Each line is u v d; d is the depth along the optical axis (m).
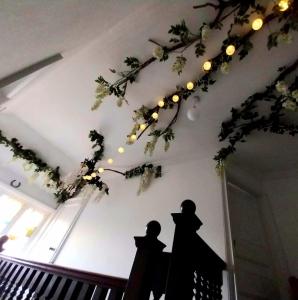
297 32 1.65
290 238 2.18
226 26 1.79
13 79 1.83
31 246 3.99
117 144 3.37
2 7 1.07
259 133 2.31
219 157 2.38
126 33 2.06
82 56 2.39
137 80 2.40
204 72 2.09
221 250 1.81
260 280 1.92
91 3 1.51
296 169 2.52
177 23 1.87
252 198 2.56
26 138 3.83
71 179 4.30
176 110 2.50
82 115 3.21
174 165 3.01
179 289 0.75
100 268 2.58
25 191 4.06
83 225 3.47
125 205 3.12
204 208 2.20
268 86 1.94
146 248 0.96
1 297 1.62
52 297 1.23
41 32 1.49
